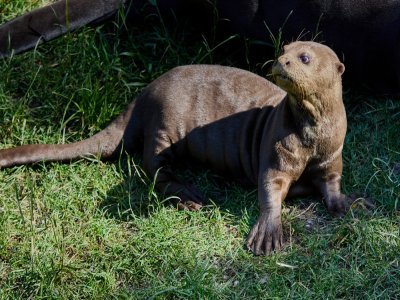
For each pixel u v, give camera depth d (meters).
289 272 16.61
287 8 20.75
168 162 18.95
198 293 16.22
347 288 16.23
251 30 21.28
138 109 19.45
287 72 16.61
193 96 18.98
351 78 21.06
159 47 22.06
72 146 19.34
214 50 21.95
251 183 18.72
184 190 18.39
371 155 19.28
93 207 18.41
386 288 16.22
